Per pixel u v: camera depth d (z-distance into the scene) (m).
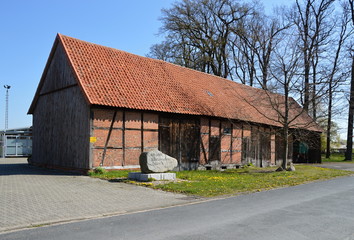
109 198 9.40
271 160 26.30
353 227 6.46
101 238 5.57
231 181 13.67
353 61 24.59
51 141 18.31
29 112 21.14
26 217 7.02
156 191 10.77
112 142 15.41
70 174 14.99
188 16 36.94
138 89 17.41
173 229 6.17
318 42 21.83
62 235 5.76
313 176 17.00
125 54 19.77
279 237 5.71
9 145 30.30
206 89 23.25
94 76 16.14
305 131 28.73
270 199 9.72
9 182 12.26
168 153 17.86
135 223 6.64
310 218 7.20
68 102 16.78
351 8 32.72
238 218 7.11
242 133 23.22
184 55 39.03
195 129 19.55
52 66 18.59
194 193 10.50
